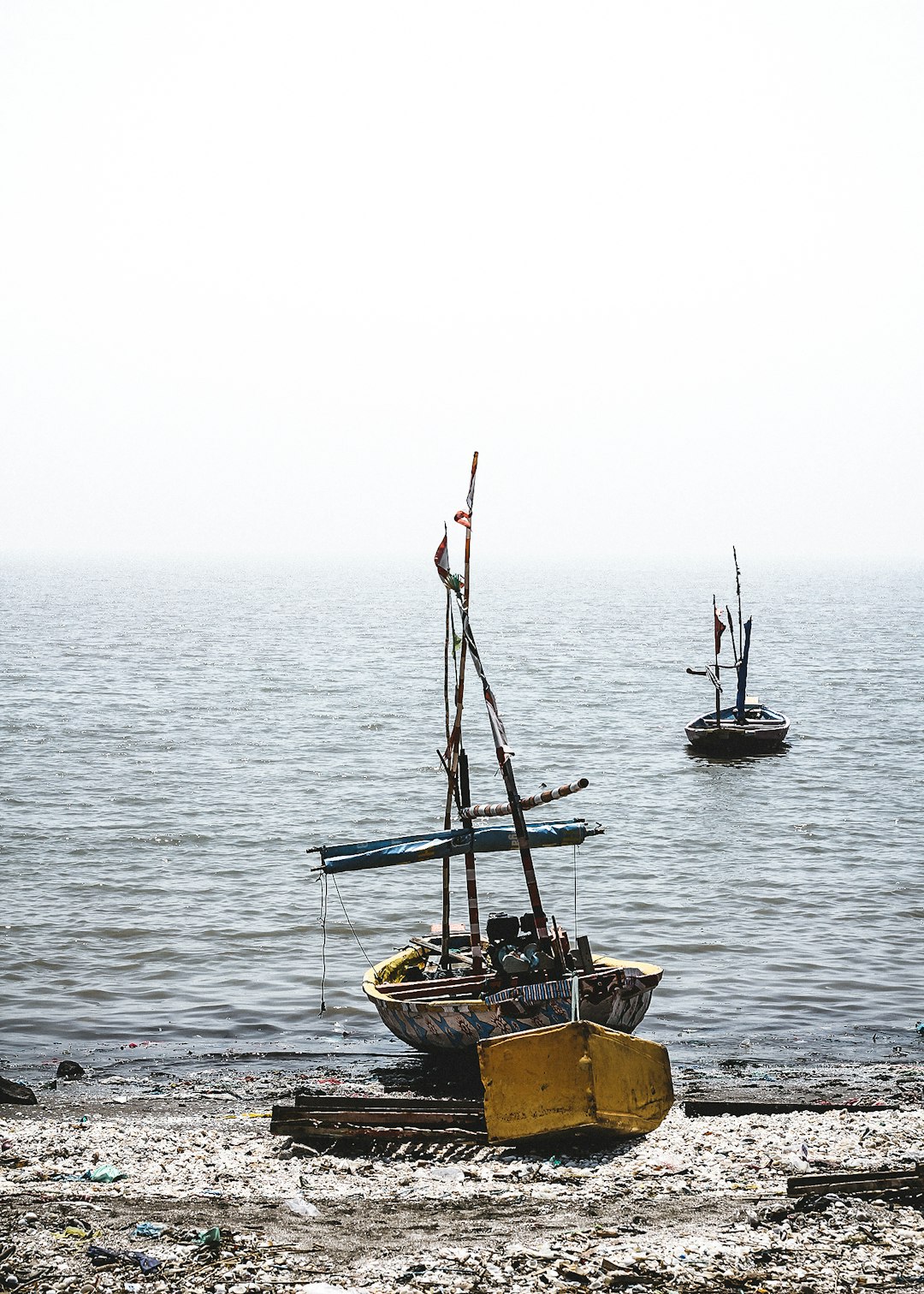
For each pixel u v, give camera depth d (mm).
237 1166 14023
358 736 62375
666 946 26844
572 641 135375
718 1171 13727
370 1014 22484
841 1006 22625
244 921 28891
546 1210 12320
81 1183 13336
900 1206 12227
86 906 29984
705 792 47156
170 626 155750
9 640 124062
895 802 45062
